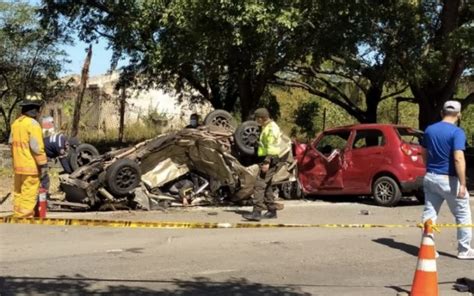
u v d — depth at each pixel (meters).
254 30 15.15
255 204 10.57
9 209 11.83
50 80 26.08
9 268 7.05
